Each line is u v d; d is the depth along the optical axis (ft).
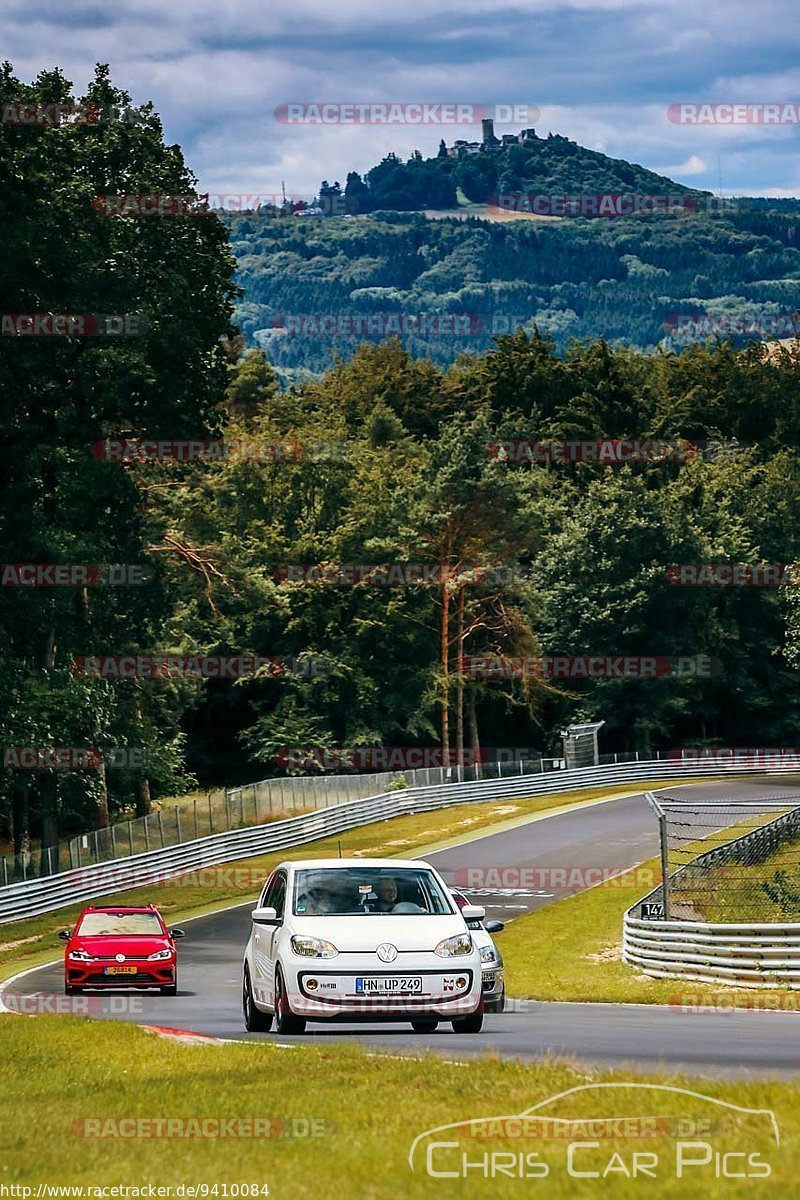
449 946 88.79
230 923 236.43
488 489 484.33
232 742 517.14
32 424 268.21
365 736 478.18
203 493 475.31
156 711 387.75
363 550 483.92
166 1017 118.83
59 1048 89.71
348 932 88.43
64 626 294.25
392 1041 86.38
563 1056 73.72
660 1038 87.61
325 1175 43.11
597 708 523.29
